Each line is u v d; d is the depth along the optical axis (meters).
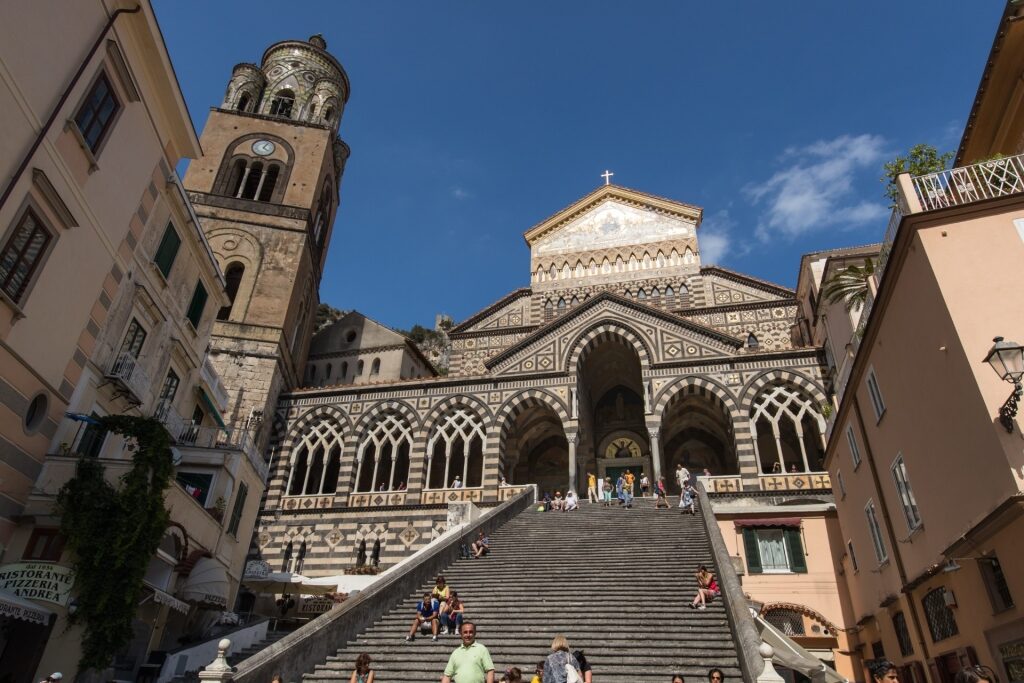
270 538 35.06
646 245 47.56
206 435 27.05
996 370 10.95
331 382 47.88
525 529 25.17
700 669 11.87
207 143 46.09
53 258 17.44
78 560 16.45
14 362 16.42
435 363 92.81
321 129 48.34
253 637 23.55
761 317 42.53
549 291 47.41
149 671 18.72
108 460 18.73
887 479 17.39
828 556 23.86
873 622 19.95
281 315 39.94
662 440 41.47
